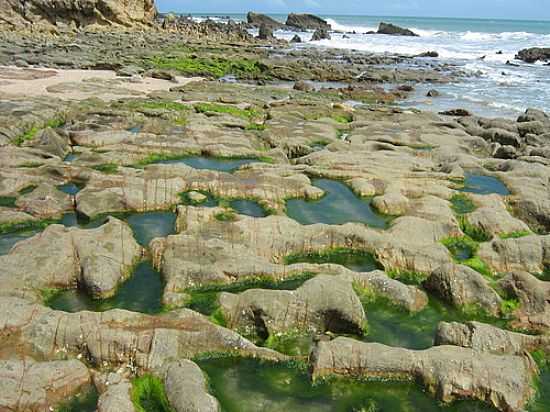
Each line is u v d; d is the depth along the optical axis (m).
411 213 19.06
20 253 14.46
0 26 77.50
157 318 11.77
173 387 9.98
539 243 16.75
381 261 15.95
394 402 10.66
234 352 11.46
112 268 14.20
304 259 16.31
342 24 178.50
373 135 30.25
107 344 11.02
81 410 9.85
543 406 10.72
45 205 18.31
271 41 101.56
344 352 11.15
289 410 10.28
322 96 45.44
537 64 71.44
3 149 23.06
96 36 78.88
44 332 11.16
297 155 27.67
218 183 20.80
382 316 13.61
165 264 14.70
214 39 95.38
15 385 9.80
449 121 34.38
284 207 19.80
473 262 16.31
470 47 95.62
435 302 14.34
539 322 13.28
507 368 10.90
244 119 33.59
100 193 19.03
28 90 37.19
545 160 26.03
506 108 41.91
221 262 14.70
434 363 11.02
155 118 31.61
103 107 33.19
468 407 10.57
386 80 56.81
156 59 58.75
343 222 18.98
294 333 12.51
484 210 19.22
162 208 19.23
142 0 99.62
